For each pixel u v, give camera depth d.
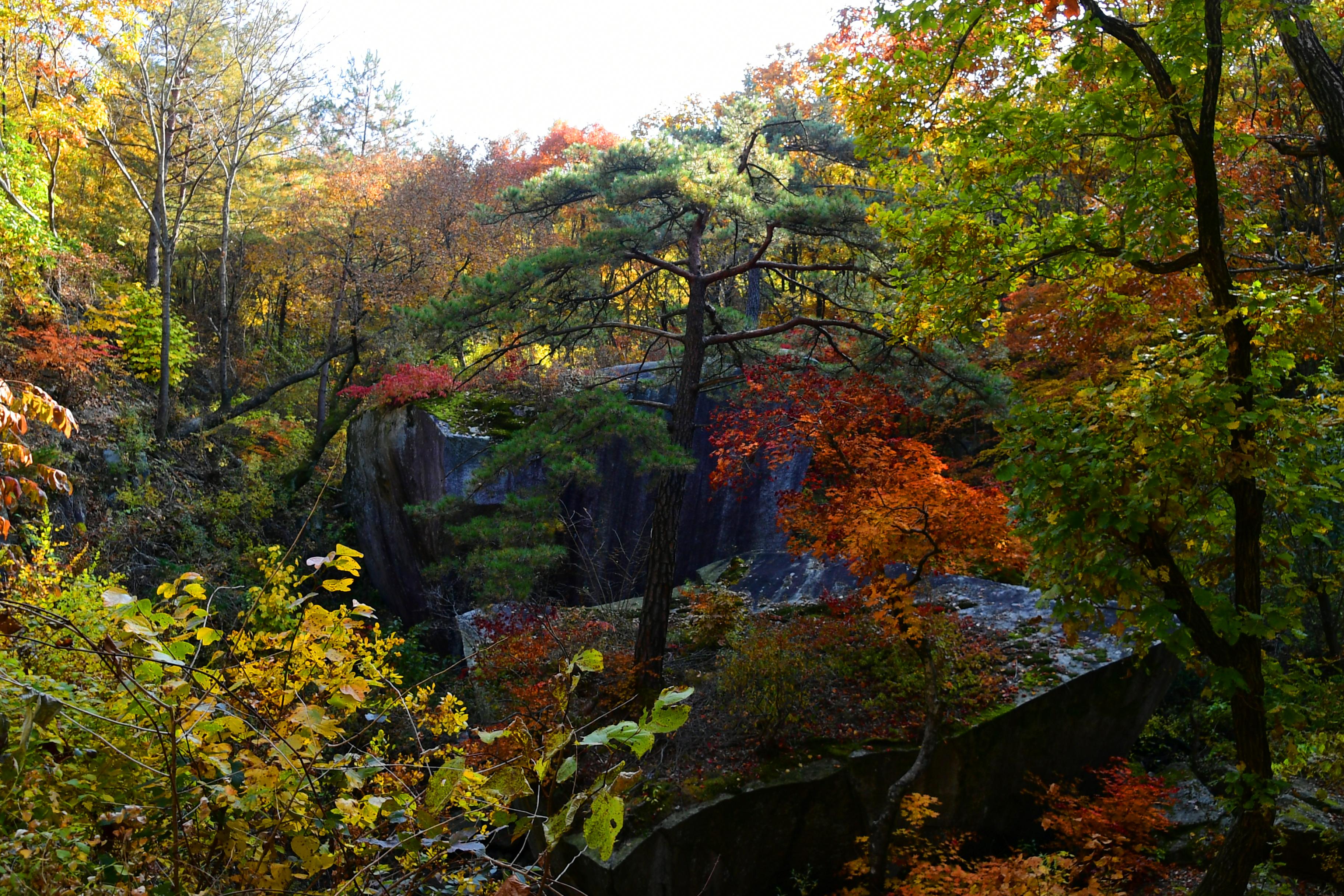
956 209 7.55
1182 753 13.40
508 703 11.34
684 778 10.02
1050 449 6.15
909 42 7.60
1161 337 7.42
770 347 14.54
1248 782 6.30
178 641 2.40
